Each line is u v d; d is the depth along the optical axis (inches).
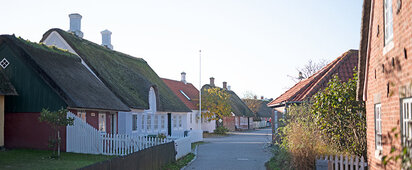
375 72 398.0
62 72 776.3
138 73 1232.2
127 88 1056.2
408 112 286.4
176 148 719.1
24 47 735.7
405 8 284.2
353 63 831.1
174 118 1418.6
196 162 721.0
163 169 577.3
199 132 1397.6
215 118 1894.7
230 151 953.5
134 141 696.4
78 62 928.3
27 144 712.4
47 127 705.0
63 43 978.7
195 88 2209.6
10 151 668.7
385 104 350.9
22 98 717.3
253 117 3095.5
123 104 912.9
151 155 512.1
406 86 281.4
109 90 927.7
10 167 514.0
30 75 716.7
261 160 753.0
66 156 642.2
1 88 652.1
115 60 1161.4
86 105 714.2
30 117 714.2
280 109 934.4
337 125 539.8
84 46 1026.7
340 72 808.3
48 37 989.8
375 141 402.3
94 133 692.7
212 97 1905.8
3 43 732.0
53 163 562.9
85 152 693.9
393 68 321.7
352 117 533.3
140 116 1074.7
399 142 303.6
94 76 937.5
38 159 595.8
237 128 2536.9
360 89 466.6
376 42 391.5
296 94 808.9
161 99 1258.6
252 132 2309.3
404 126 294.8
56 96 694.5
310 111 584.7
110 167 346.9
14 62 725.3
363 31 433.1
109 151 692.7
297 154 480.7
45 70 716.7
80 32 1182.9
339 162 437.7
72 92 720.3
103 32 1327.5
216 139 1535.4
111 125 895.1
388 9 348.2
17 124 719.7
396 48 311.6
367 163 437.7
